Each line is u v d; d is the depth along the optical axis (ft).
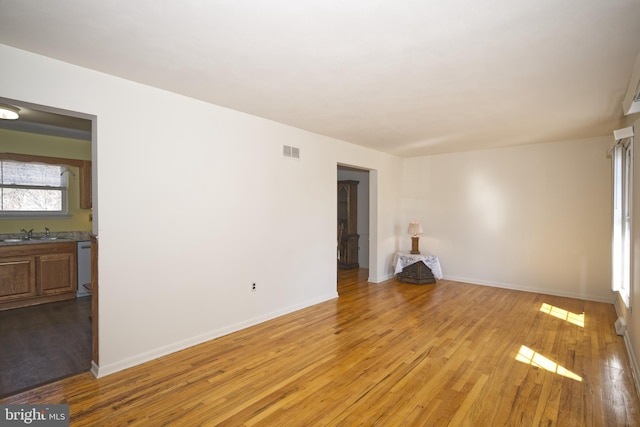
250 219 12.34
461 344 10.74
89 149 17.65
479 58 7.61
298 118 12.73
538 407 7.33
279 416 7.00
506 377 8.64
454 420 6.88
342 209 24.68
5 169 15.55
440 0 5.41
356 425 6.72
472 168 19.48
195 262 10.66
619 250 12.69
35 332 11.59
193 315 10.62
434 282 19.52
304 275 14.79
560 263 16.81
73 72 8.04
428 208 21.17
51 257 15.35
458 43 6.90
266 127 12.85
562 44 6.91
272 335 11.50
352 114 12.15
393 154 20.74
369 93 9.95
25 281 14.60
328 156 15.97
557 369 9.06
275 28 6.33
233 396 7.74
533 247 17.56
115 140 8.81
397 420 6.88
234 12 5.79
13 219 15.70
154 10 5.73
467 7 5.61
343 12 5.78
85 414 7.02
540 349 10.34
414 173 21.71
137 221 9.27
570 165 16.51
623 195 12.53
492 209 18.81
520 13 5.78
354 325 12.53
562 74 8.48
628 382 8.36
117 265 8.91
